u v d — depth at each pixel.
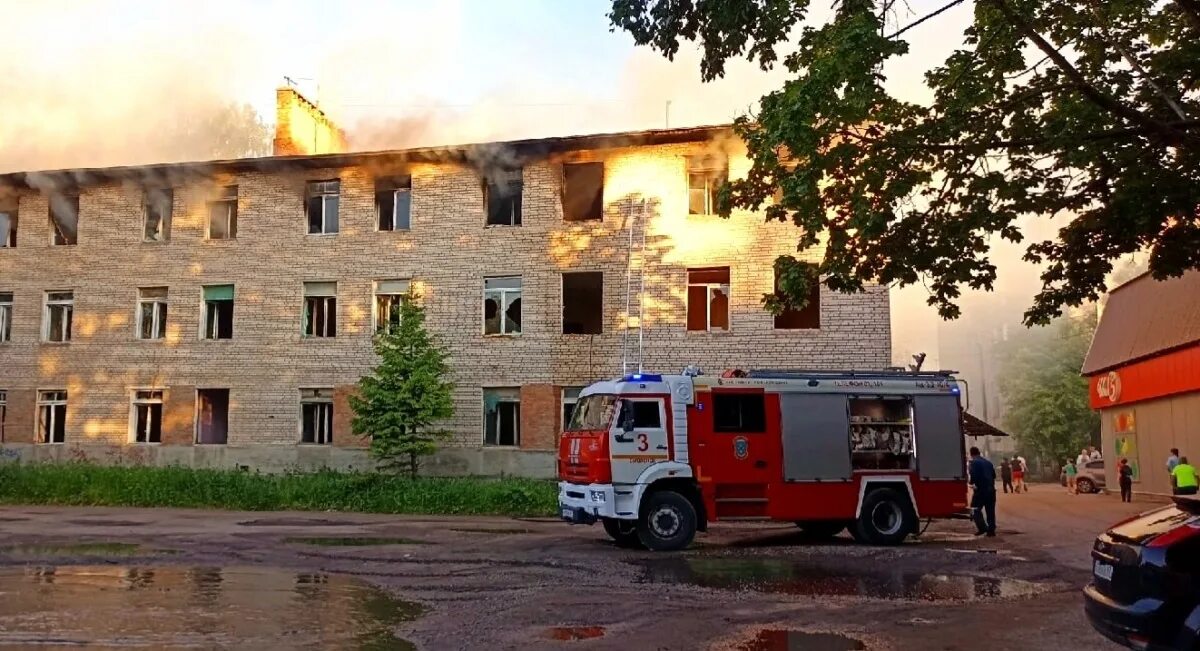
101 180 27.78
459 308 25.02
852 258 10.99
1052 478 57.53
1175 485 20.84
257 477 22.78
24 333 27.84
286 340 26.00
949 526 18.91
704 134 23.75
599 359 23.95
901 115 10.67
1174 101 10.25
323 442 25.73
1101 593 6.20
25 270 28.08
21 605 8.88
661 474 13.98
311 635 7.62
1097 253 11.90
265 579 10.77
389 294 25.75
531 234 24.77
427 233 25.47
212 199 27.38
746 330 23.27
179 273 26.98
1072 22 10.34
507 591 10.02
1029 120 10.65
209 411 26.66
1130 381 31.00
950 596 9.84
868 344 22.64
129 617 8.30
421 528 17.22
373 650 7.11
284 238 26.42
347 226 26.06
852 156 10.48
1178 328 27.05
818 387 15.15
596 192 25.81
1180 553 5.77
